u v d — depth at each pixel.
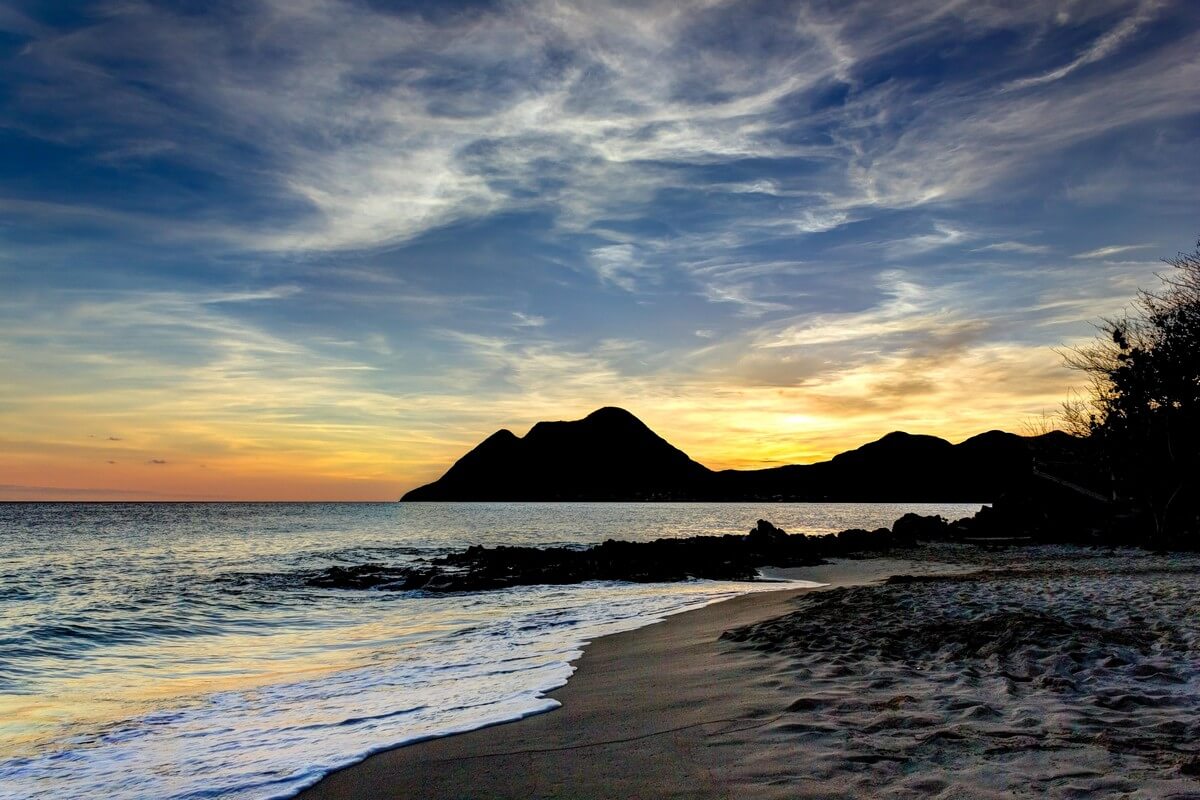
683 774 4.37
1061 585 13.35
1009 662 6.79
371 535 60.34
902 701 5.61
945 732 4.72
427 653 11.23
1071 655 6.72
